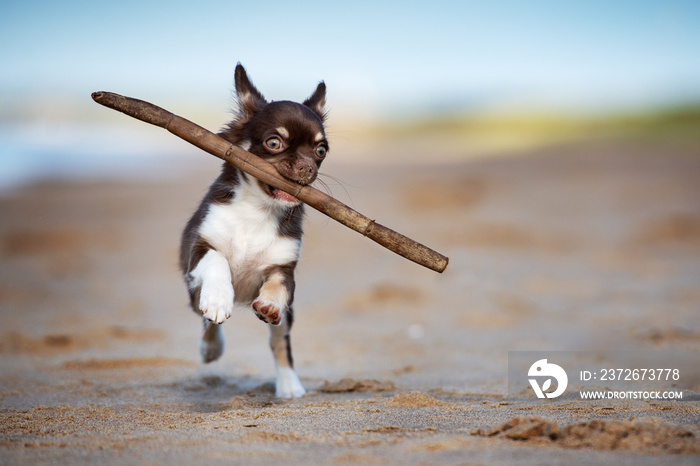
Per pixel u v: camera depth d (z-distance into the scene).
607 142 47.12
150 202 34.84
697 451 5.84
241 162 8.25
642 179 33.94
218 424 7.38
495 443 6.25
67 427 7.46
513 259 22.45
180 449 6.23
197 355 13.24
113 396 9.85
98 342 14.28
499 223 26.69
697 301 17.02
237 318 16.73
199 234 9.14
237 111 9.69
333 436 6.68
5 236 26.80
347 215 8.08
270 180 8.25
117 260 24.06
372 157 49.81
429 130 64.81
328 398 9.58
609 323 15.21
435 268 7.89
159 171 44.84
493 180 35.91
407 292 18.34
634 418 6.88
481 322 15.72
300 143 9.16
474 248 24.00
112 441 6.56
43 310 17.58
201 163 48.56
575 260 22.11
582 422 6.50
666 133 48.97
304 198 8.24
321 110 10.59
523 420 6.57
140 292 19.83
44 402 9.43
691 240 24.27
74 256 24.67
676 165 36.97
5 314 17.06
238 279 9.40
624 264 21.41
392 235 7.93
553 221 27.36
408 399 8.45
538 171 38.00
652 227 25.41
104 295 19.39
